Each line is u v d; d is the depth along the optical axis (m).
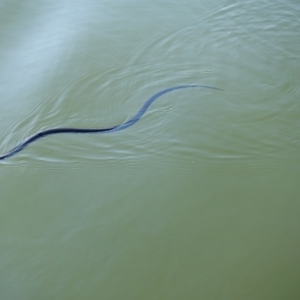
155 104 2.65
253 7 3.07
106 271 2.21
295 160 2.47
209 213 2.34
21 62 2.78
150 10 3.05
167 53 2.85
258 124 2.59
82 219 2.33
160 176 2.43
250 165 2.46
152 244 2.27
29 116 2.59
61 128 2.56
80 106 2.63
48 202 2.37
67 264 2.23
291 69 2.79
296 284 2.17
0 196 2.38
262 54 2.86
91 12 3.03
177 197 2.38
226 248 2.25
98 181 2.42
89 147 2.51
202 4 3.09
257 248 2.25
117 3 3.08
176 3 3.09
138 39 2.90
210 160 2.47
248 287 2.17
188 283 2.19
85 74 2.73
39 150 2.50
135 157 2.48
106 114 2.61
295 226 2.30
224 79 2.75
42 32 2.92
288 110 2.64
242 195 2.38
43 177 2.43
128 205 2.36
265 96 2.68
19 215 2.34
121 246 2.26
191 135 2.54
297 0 3.08
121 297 2.17
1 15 2.98
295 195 2.38
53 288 2.19
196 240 2.27
